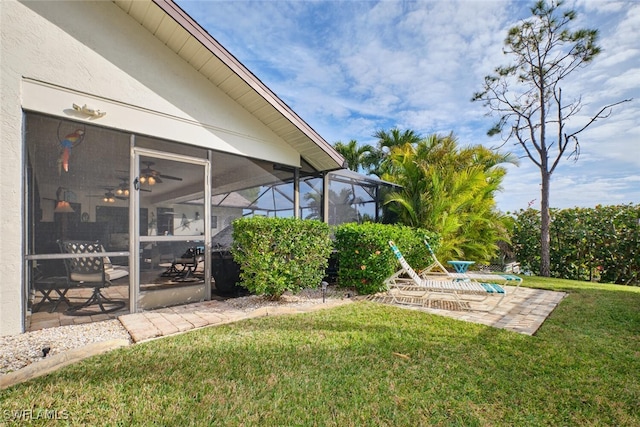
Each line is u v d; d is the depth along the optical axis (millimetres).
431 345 3264
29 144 3623
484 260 9367
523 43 10477
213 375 2559
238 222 4934
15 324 3428
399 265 6539
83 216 3971
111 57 4223
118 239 4250
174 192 4840
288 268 4906
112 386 2363
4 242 3387
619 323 4148
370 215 8586
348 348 3148
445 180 8445
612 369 2760
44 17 3705
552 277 9867
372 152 17641
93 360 2795
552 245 10023
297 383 2461
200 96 5148
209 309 4602
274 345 3182
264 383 2453
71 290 3861
